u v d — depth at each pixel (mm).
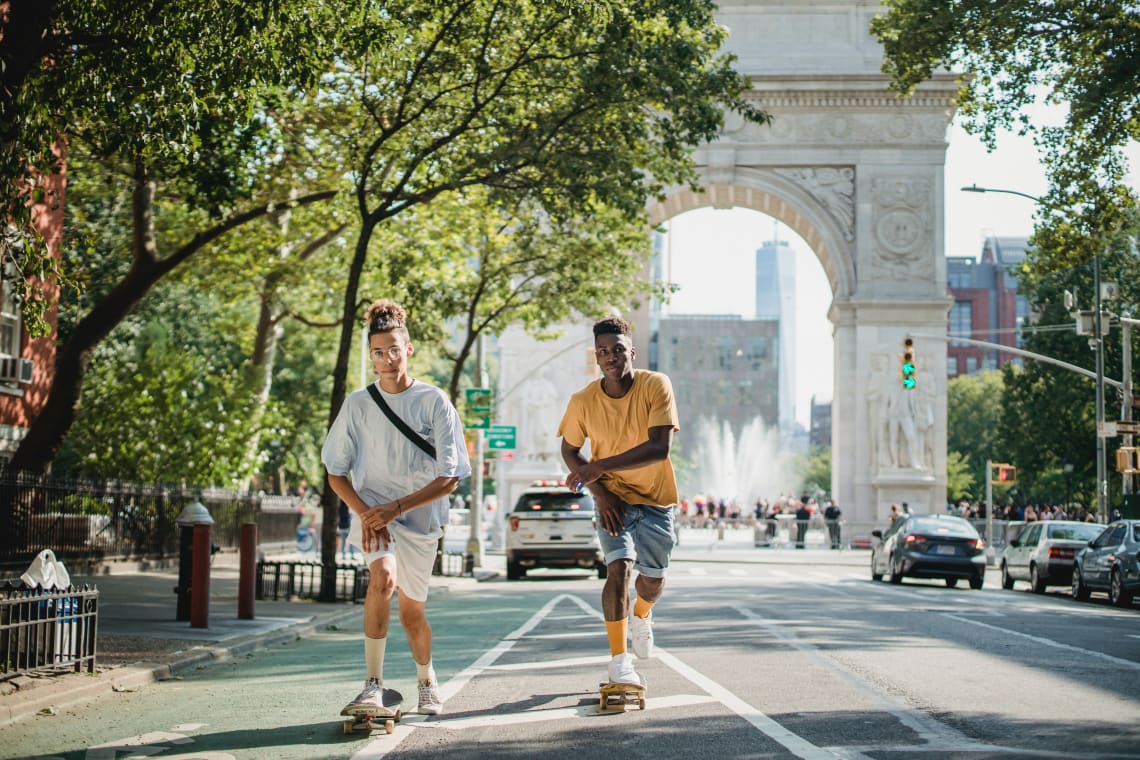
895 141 50969
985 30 26500
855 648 12555
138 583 23984
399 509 7742
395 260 32219
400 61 21828
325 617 17516
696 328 180125
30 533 24047
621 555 8422
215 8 13195
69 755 7215
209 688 10289
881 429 49781
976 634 14547
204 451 32719
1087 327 34719
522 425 52812
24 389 28703
